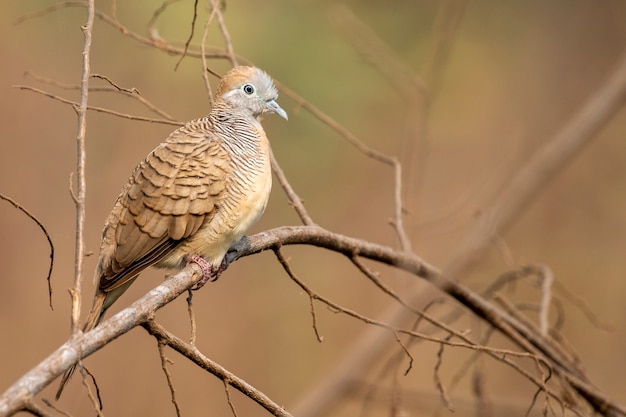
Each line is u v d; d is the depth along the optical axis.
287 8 15.57
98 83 15.38
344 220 16.70
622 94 14.50
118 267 7.10
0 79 15.36
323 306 16.16
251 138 7.79
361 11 17.03
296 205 8.23
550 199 18.42
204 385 14.53
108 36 15.27
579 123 14.53
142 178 7.34
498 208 14.12
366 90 15.73
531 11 19.75
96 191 15.12
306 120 15.56
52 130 15.47
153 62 15.30
